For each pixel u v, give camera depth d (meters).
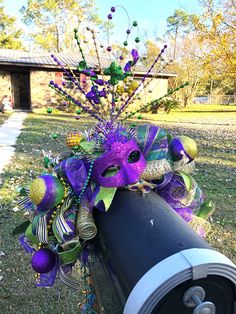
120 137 1.39
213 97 39.91
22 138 10.15
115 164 1.33
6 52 22.98
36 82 19.94
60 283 3.06
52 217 1.42
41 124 13.66
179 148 1.46
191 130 13.94
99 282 1.50
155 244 1.04
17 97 22.80
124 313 0.97
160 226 1.12
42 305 2.82
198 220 1.63
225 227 4.23
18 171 6.39
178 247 1.01
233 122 17.48
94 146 1.42
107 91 1.58
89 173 1.37
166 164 1.40
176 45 29.97
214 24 16.55
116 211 1.28
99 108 1.74
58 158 1.67
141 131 1.44
